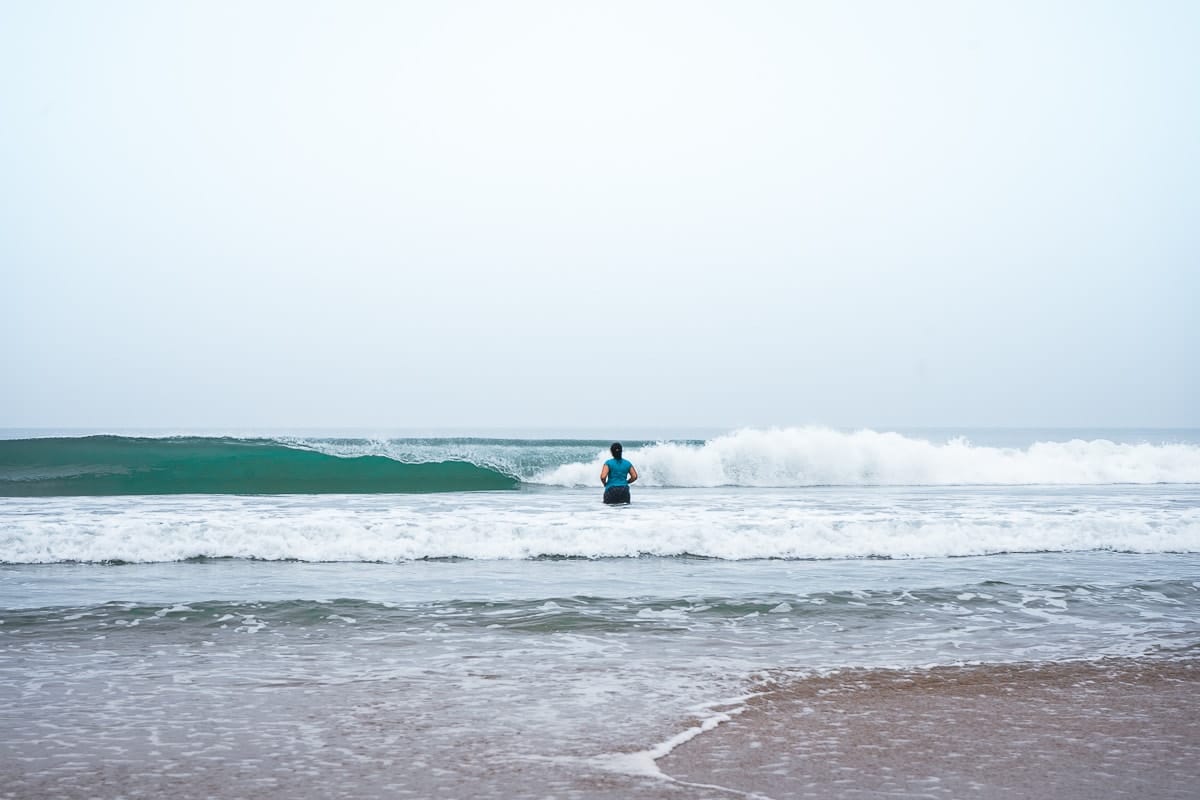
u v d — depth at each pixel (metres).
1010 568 10.48
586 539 11.20
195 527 11.23
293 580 9.30
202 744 4.41
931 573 10.07
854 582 9.44
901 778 3.96
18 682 5.62
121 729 4.66
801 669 6.08
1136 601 8.64
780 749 4.38
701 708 5.11
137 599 8.23
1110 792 3.79
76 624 7.30
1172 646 6.87
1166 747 4.44
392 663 6.18
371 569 10.05
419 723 4.79
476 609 7.97
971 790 3.81
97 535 10.73
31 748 4.34
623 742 4.46
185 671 5.93
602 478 16.33
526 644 6.77
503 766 4.09
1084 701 5.32
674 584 9.24
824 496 19.30
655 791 3.78
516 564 10.49
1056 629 7.46
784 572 10.07
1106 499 18.70
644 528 11.73
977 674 5.97
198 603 8.07
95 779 3.90
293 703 5.17
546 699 5.28
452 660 6.27
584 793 3.75
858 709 5.11
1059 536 12.27
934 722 4.87
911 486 24.62
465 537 11.28
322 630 7.18
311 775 3.96
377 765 4.11
